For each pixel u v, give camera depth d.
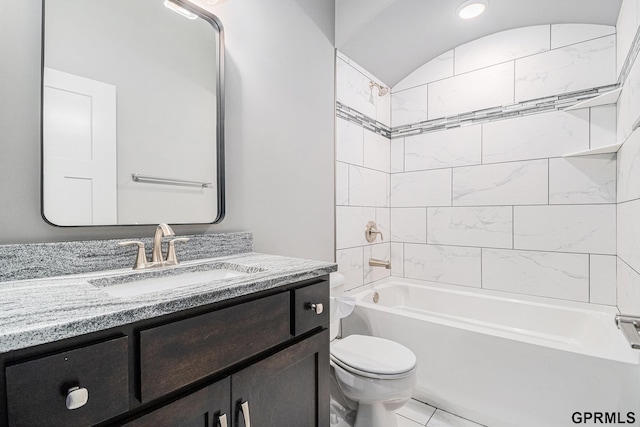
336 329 1.68
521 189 2.13
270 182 1.58
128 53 1.08
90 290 0.73
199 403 0.69
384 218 2.62
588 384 1.32
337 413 1.62
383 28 2.03
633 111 1.43
